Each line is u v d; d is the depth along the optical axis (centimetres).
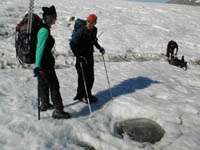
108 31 1238
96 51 883
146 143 310
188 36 1337
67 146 287
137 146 300
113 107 413
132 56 899
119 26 1383
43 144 278
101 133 324
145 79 596
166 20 1816
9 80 479
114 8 2139
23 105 373
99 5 2219
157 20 1777
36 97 416
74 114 368
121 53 895
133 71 669
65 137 305
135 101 436
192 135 324
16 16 1252
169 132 335
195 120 371
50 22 298
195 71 749
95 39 401
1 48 740
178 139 314
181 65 779
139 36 1211
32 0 286
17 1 1759
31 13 288
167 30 1468
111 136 316
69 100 419
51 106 358
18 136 286
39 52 282
